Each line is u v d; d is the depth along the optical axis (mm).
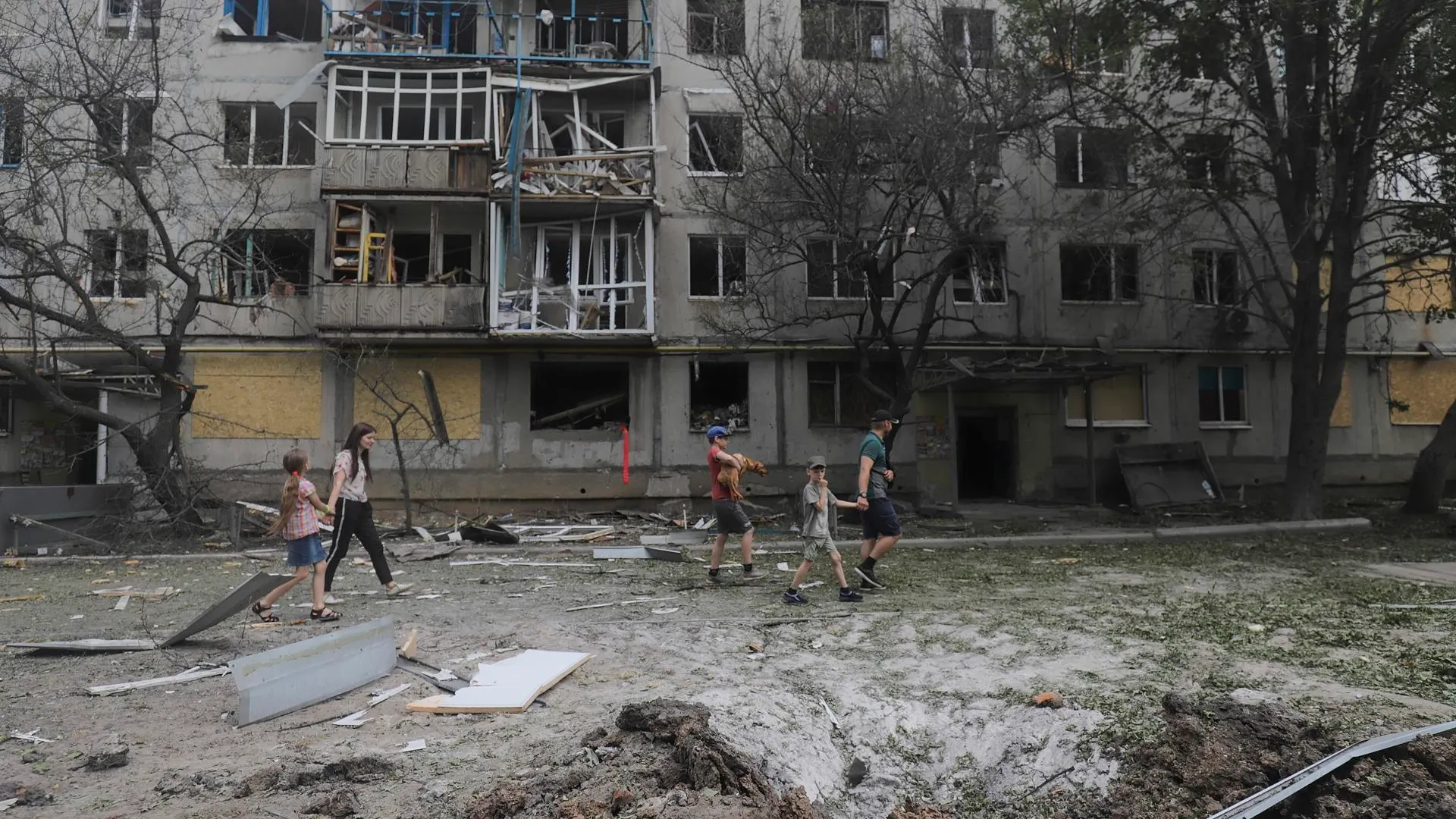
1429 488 16812
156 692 5355
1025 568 10656
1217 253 20234
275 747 4344
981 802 4281
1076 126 17391
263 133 19016
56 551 13266
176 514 14469
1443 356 20953
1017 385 19656
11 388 17375
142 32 17641
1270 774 3910
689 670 5727
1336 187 15633
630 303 18297
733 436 18594
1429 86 13711
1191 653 5832
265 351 17719
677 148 18891
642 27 19109
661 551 11977
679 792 3818
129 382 17484
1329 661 5543
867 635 6703
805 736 4602
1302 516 15797
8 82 16172
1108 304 19703
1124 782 4074
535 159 17344
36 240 13984
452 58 17562
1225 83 17422
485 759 4164
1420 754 3791
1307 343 16078
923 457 19547
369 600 8562
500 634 6828
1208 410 20359
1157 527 15281
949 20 16188
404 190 17156
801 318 17047
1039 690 5105
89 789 3850
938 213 16109
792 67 15969
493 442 18109
